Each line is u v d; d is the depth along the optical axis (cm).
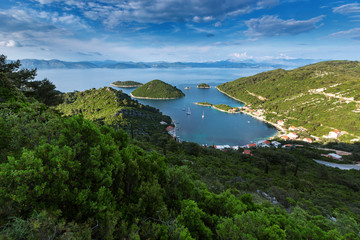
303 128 15725
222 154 7612
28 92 2695
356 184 4628
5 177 570
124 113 15900
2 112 944
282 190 2780
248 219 874
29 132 884
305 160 7662
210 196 1190
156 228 759
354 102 16338
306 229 1042
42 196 616
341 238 1008
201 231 870
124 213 829
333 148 11181
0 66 2359
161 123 17088
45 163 680
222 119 19888
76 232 562
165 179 1272
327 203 2762
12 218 529
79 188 719
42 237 499
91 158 767
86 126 844
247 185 2859
